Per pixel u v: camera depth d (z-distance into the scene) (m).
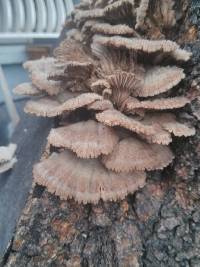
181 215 0.07
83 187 0.06
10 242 0.07
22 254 0.07
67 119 0.08
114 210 0.07
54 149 0.08
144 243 0.07
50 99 0.08
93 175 0.07
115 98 0.07
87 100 0.07
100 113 0.06
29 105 0.08
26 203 0.08
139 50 0.07
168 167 0.07
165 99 0.07
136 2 0.08
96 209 0.07
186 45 0.07
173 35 0.08
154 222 0.07
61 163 0.07
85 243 0.07
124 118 0.06
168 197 0.07
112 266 0.07
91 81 0.07
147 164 0.06
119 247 0.07
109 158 0.06
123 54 0.07
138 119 0.07
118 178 0.07
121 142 0.07
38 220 0.07
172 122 0.07
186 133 0.06
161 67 0.07
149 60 0.08
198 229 0.07
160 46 0.07
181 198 0.07
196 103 0.07
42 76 0.08
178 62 0.07
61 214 0.07
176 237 0.07
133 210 0.07
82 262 0.07
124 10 0.08
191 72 0.07
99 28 0.08
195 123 0.07
